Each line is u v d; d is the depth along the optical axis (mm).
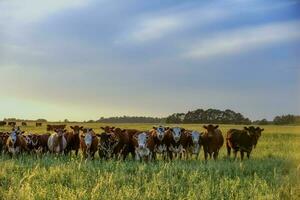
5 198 11188
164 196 11750
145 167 16547
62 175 14562
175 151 23547
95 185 12891
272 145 32531
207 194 11812
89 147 23516
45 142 26922
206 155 24203
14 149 25484
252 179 14617
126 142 23516
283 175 6293
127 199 11242
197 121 113562
